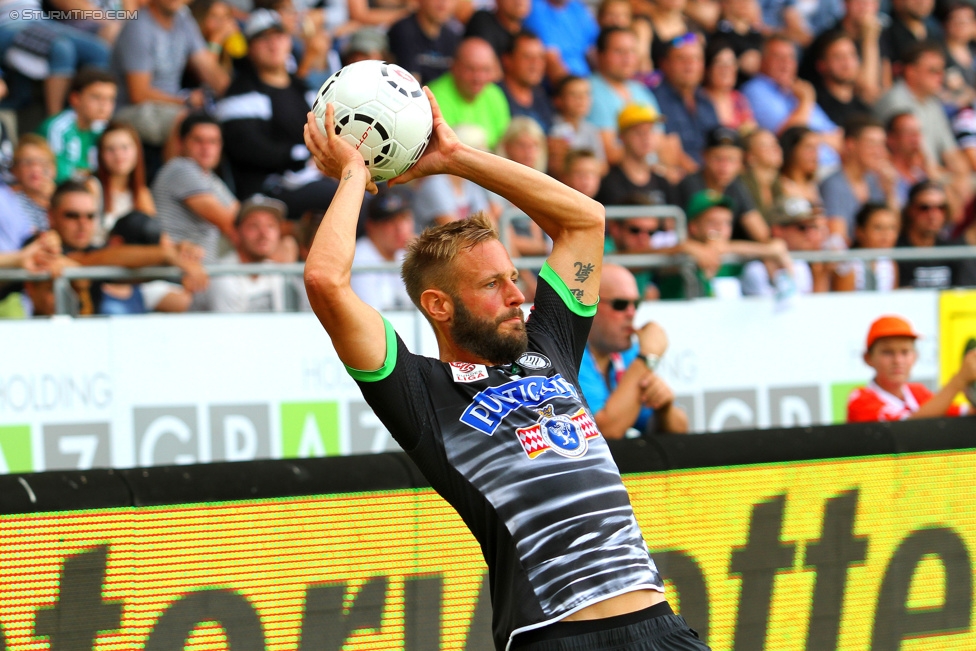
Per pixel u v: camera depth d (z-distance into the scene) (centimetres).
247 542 1138
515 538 934
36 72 2517
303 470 1164
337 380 1911
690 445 1301
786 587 1338
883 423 1399
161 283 2131
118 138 2308
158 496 1108
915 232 2805
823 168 3084
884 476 1386
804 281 2538
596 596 919
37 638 1060
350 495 1174
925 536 1405
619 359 1814
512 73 2891
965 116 3559
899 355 1925
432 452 964
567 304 1063
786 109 3247
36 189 2255
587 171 2567
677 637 936
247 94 2503
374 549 1184
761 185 2812
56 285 1923
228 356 1839
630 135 2645
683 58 3058
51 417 1739
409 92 1035
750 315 2141
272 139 2502
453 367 996
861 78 3466
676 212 2347
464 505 962
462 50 2698
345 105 1016
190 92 2681
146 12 2595
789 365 2167
